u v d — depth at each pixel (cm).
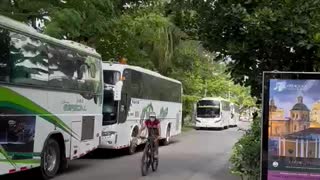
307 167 700
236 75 1059
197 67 4397
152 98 2258
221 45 1050
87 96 1443
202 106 4797
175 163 1655
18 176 1266
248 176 941
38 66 1134
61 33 1273
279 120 708
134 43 2606
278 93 708
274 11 931
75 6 1420
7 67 1006
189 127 5019
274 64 1017
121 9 2489
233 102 6141
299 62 1012
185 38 1177
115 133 1797
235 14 960
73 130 1338
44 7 1273
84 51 1414
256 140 992
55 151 1249
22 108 1068
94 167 1513
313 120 698
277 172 709
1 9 1181
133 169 1469
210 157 1888
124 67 1856
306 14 923
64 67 1278
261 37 965
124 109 1859
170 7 1131
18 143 1055
